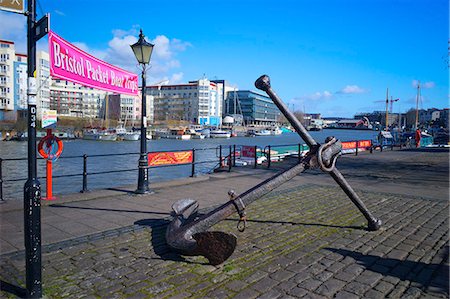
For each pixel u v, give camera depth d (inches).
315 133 5615.2
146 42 359.3
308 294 155.3
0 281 161.0
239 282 165.2
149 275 170.7
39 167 1168.8
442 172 605.3
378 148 1259.2
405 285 166.2
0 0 132.7
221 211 186.9
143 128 373.1
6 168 1227.9
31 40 140.7
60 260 187.5
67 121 4057.6
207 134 3917.3
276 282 166.1
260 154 792.3
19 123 2957.7
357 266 187.5
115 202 331.6
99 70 287.9
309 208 319.3
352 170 633.6
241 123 6013.8
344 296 154.3
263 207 320.5
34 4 141.9
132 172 1072.8
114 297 148.5
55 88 4960.6
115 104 5231.3
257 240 225.6
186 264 184.7
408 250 213.2
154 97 6309.1
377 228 251.4
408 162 783.1
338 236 237.9
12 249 201.5
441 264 191.8
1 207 297.4
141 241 220.1
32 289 143.7
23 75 3693.4
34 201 142.6
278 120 7347.4
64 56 239.8
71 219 268.1
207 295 152.1
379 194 397.7
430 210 322.3
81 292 152.2
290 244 219.8
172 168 1026.1
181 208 213.3
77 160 1450.5
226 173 562.3
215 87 6264.8
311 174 557.3
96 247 207.9
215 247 167.0
